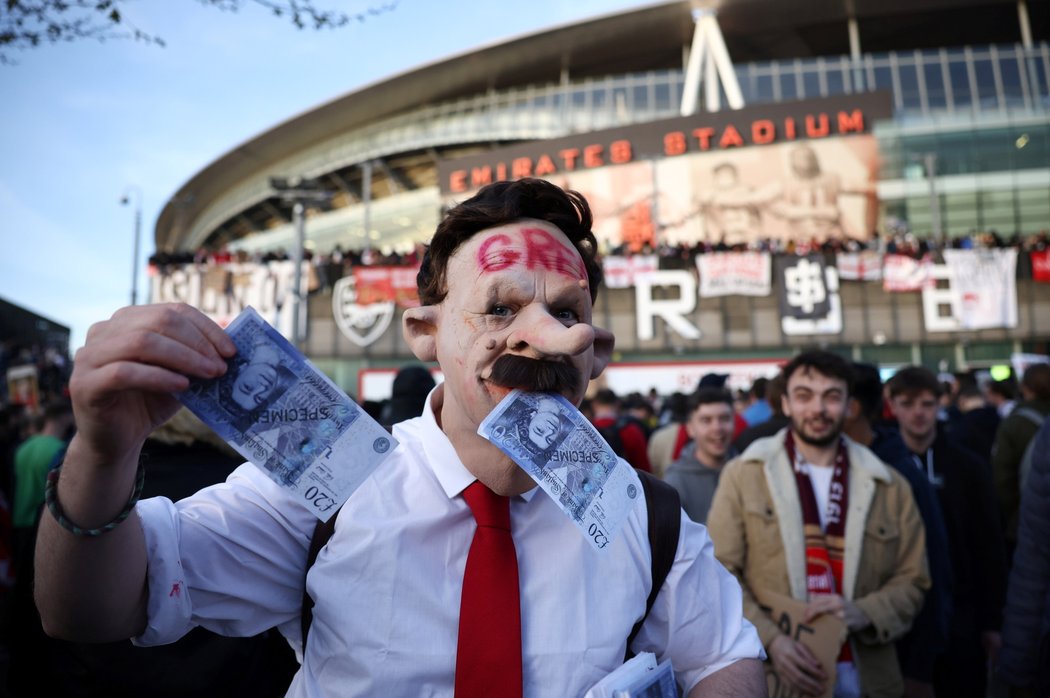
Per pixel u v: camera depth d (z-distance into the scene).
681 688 1.19
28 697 1.62
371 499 1.04
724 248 21.39
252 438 0.90
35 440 5.02
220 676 1.64
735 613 1.21
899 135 30.09
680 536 1.18
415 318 1.10
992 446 5.23
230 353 0.88
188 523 0.99
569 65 44.69
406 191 48.56
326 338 20.67
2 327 29.55
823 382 2.50
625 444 4.12
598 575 1.07
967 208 29.48
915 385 3.25
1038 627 2.20
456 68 44.03
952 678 3.06
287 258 20.95
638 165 31.41
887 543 2.44
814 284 20.98
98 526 0.84
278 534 1.05
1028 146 29.62
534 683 0.99
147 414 0.86
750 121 30.72
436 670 0.97
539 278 1.00
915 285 20.86
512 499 1.08
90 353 0.80
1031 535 2.25
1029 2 39.09
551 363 0.98
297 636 1.14
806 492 2.53
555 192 1.11
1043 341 21.20
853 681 2.31
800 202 29.94
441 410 1.16
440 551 1.03
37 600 0.89
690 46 43.00
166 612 0.93
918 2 38.97
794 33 42.28
